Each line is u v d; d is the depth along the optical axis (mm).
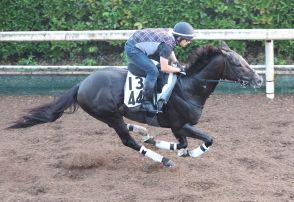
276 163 8805
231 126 10680
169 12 13484
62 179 8438
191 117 8273
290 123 10711
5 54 14156
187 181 8102
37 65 14023
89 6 13828
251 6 13305
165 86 8164
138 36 8141
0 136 10547
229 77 8258
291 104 11875
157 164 8727
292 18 13219
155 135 10367
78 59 14227
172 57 8477
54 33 12758
